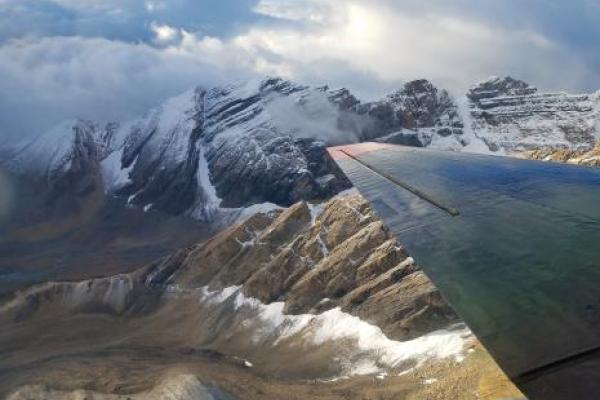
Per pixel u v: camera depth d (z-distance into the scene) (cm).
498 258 1067
